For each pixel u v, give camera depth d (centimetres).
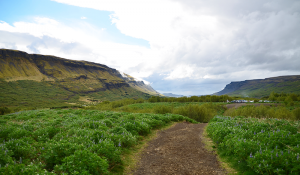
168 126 1537
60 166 447
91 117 1448
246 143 604
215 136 908
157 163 654
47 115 1688
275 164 448
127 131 956
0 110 5978
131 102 6681
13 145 568
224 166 600
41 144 639
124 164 628
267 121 1200
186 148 853
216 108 4219
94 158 491
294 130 795
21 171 391
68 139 698
